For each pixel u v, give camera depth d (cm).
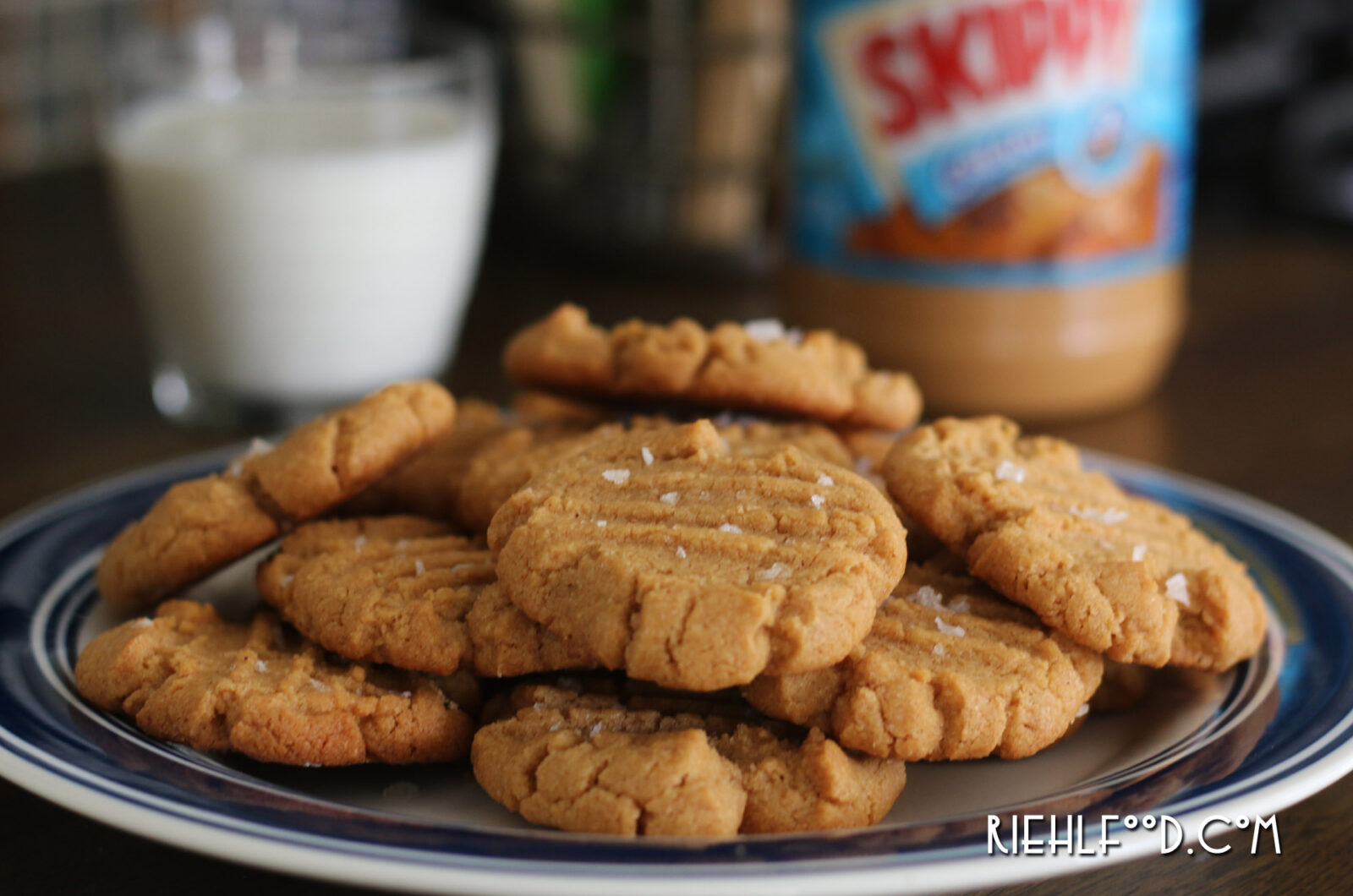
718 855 32
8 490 52
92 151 106
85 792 33
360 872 31
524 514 37
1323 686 38
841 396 42
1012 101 52
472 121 59
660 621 34
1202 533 45
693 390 42
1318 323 71
